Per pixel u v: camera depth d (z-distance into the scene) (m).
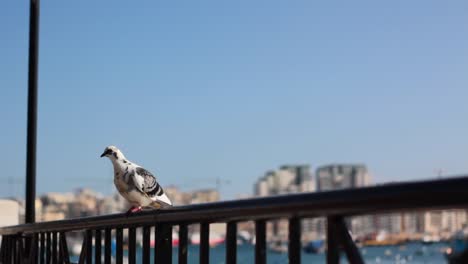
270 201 3.68
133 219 5.07
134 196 6.04
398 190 2.97
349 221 3.75
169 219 4.66
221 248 7.05
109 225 5.46
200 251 4.42
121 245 5.67
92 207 126.50
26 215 9.34
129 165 6.06
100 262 5.80
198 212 4.29
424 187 2.87
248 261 4.70
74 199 127.81
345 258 3.44
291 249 3.67
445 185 2.79
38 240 7.32
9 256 8.38
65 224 6.19
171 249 4.82
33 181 9.36
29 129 9.39
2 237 8.78
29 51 9.41
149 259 5.12
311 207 3.43
